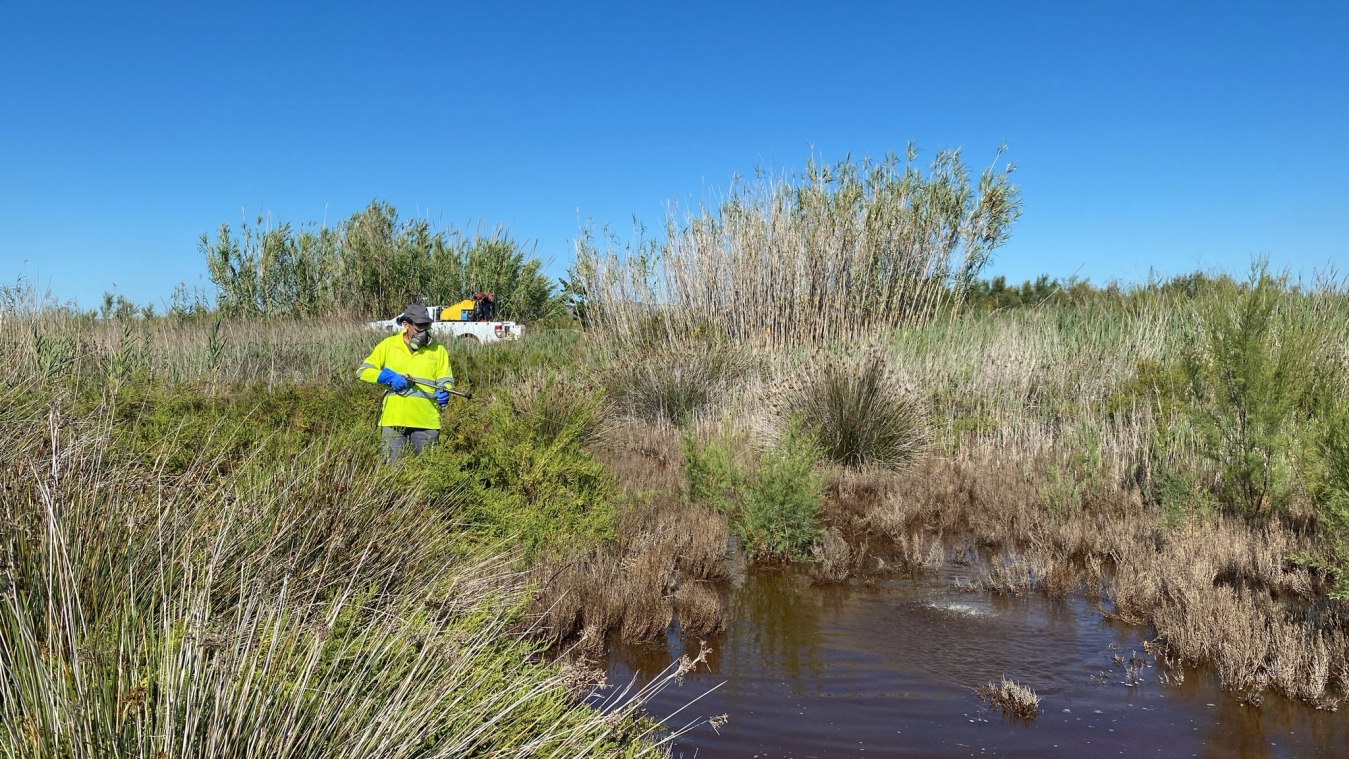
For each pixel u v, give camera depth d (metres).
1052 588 5.57
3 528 2.78
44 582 2.56
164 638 2.33
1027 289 22.05
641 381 12.88
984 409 10.98
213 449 5.44
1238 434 7.00
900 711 3.89
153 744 1.93
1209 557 5.59
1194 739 3.64
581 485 6.55
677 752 3.46
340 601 2.77
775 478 6.73
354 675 2.47
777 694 4.07
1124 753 3.51
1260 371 6.82
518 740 2.57
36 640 2.29
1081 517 7.10
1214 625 4.46
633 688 4.10
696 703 3.96
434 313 24.94
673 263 15.96
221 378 11.62
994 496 7.78
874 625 5.07
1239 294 8.46
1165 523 6.41
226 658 2.19
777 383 10.73
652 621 4.75
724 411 11.01
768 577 6.07
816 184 16.05
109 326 11.98
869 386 9.85
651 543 5.95
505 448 6.48
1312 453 6.14
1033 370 11.53
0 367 6.65
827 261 15.14
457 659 2.75
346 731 2.26
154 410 7.06
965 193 16.14
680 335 15.05
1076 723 3.78
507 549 5.12
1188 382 9.04
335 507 4.13
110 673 2.14
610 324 16.11
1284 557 5.64
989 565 6.31
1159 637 4.72
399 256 25.52
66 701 1.91
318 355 14.88
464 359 15.27
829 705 3.95
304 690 2.22
